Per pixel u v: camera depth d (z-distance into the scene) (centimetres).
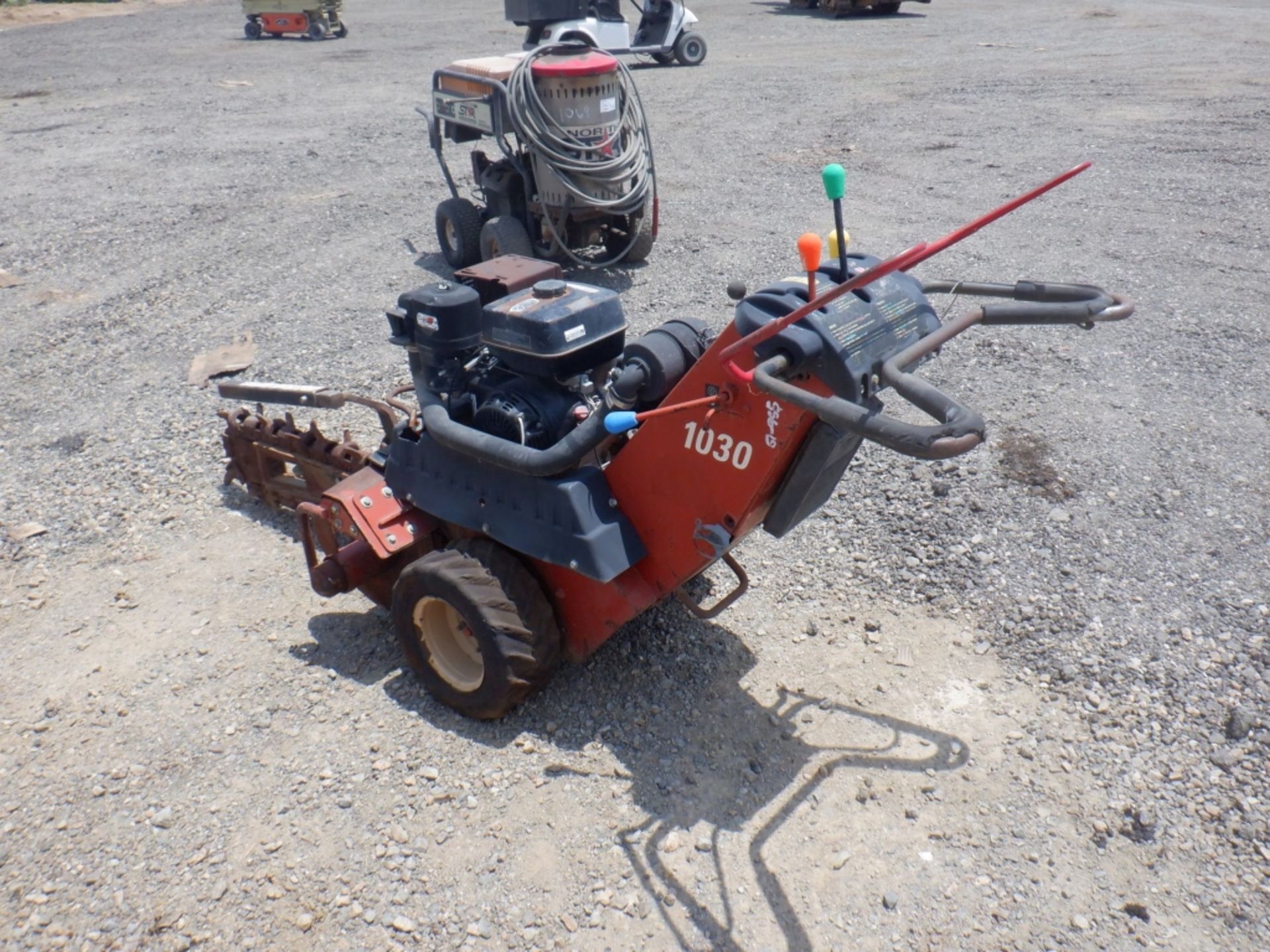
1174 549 477
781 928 312
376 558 417
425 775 369
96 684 421
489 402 380
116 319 823
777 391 272
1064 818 347
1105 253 874
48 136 1485
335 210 1104
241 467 538
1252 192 1016
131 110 1661
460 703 387
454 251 916
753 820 349
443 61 2072
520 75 812
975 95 1547
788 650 429
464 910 319
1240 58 1719
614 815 351
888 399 633
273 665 430
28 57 2314
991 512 511
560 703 403
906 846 338
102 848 343
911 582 467
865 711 396
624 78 842
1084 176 1104
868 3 2464
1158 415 598
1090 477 536
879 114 1459
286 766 375
